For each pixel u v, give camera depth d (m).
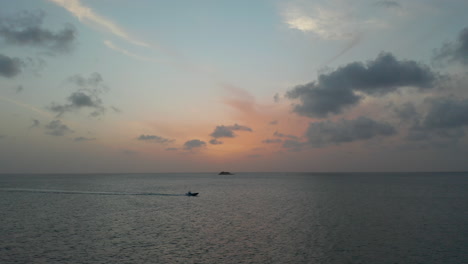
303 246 36.66
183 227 47.50
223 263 30.86
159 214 60.31
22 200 85.50
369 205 73.69
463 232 43.59
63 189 128.12
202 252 34.34
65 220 53.53
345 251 34.69
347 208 68.50
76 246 36.69
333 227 47.28
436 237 40.78
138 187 143.88
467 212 61.56
